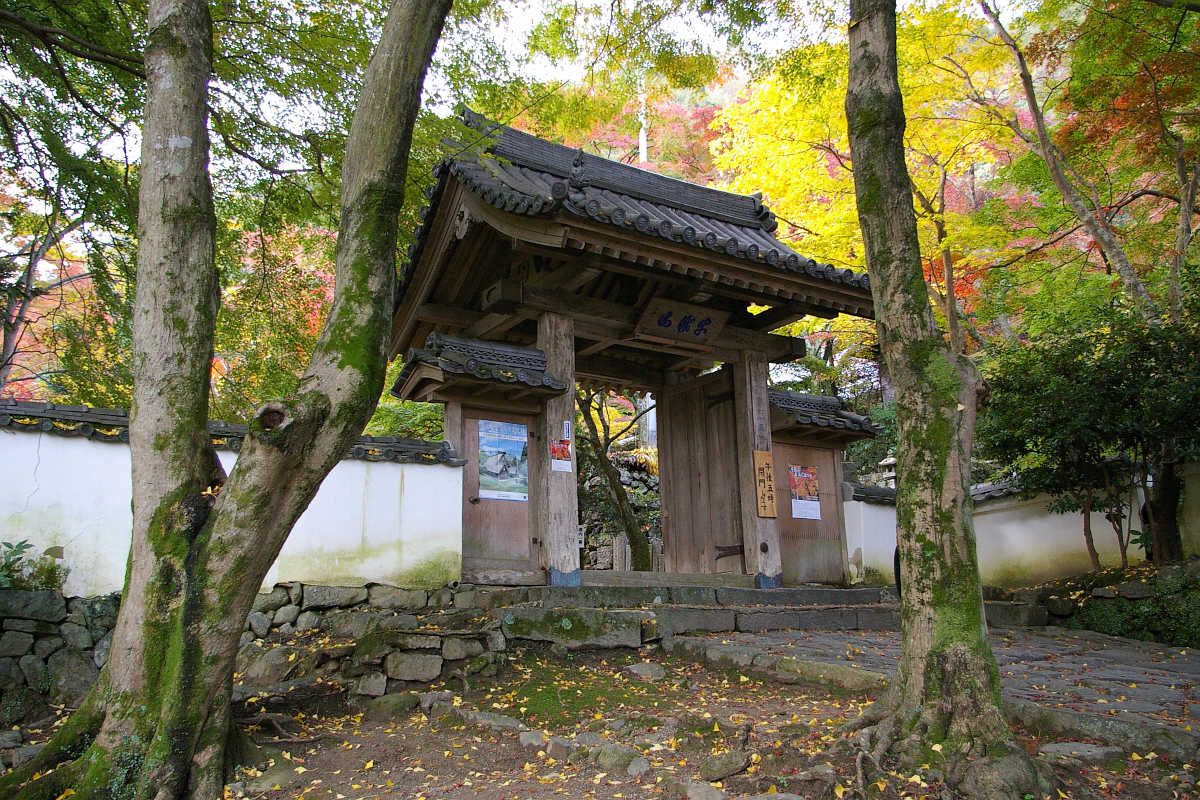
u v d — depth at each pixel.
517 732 5.20
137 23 8.09
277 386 10.44
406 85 5.11
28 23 6.97
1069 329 10.51
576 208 7.40
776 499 10.77
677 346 9.95
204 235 4.83
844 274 9.14
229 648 4.37
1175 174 13.09
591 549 17.47
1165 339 9.07
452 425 9.00
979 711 4.11
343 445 4.62
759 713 5.38
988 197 19.12
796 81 9.59
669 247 8.14
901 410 4.67
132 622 4.31
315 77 8.18
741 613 8.18
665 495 11.59
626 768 4.50
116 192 8.49
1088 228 11.53
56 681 6.50
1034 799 3.77
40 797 3.95
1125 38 10.99
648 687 6.18
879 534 12.03
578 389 14.73
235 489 4.40
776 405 10.95
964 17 12.23
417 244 9.36
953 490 4.42
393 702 5.68
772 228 11.05
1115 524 10.22
